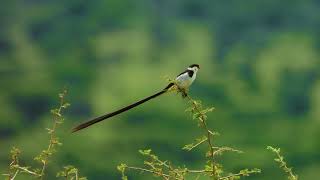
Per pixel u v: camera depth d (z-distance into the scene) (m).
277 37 83.56
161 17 88.12
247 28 86.75
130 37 81.94
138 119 57.91
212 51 83.19
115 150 54.12
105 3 84.81
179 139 56.00
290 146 56.72
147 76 69.56
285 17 86.88
